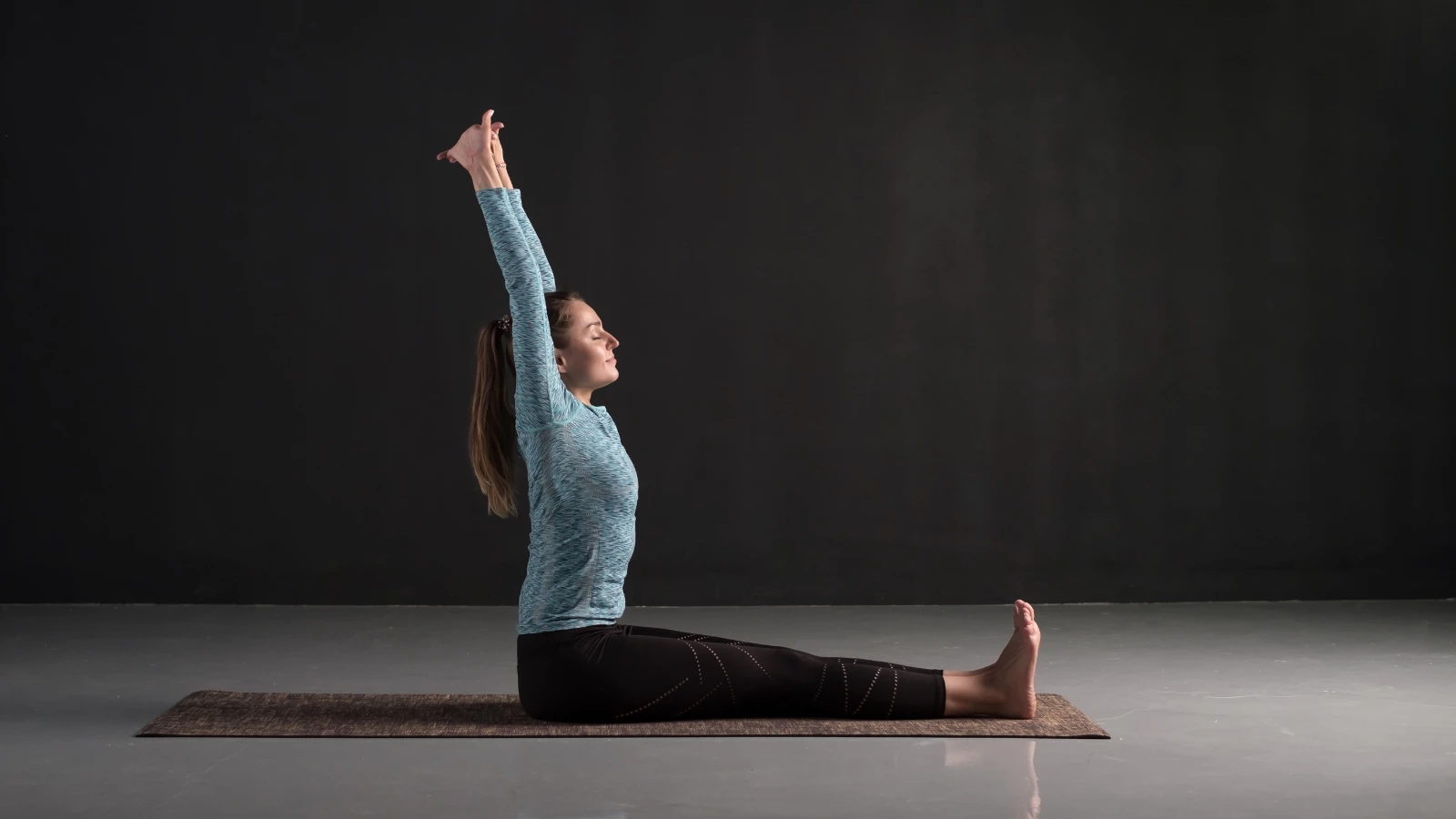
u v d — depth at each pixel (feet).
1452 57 18.30
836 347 18.31
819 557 18.24
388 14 18.06
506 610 17.47
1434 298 18.37
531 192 18.16
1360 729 10.08
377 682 12.15
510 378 10.48
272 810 7.76
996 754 9.08
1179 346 18.35
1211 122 18.35
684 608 17.92
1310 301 18.38
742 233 18.26
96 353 17.79
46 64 17.76
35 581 17.75
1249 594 18.31
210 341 17.90
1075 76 18.35
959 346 18.33
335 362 18.01
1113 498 18.30
